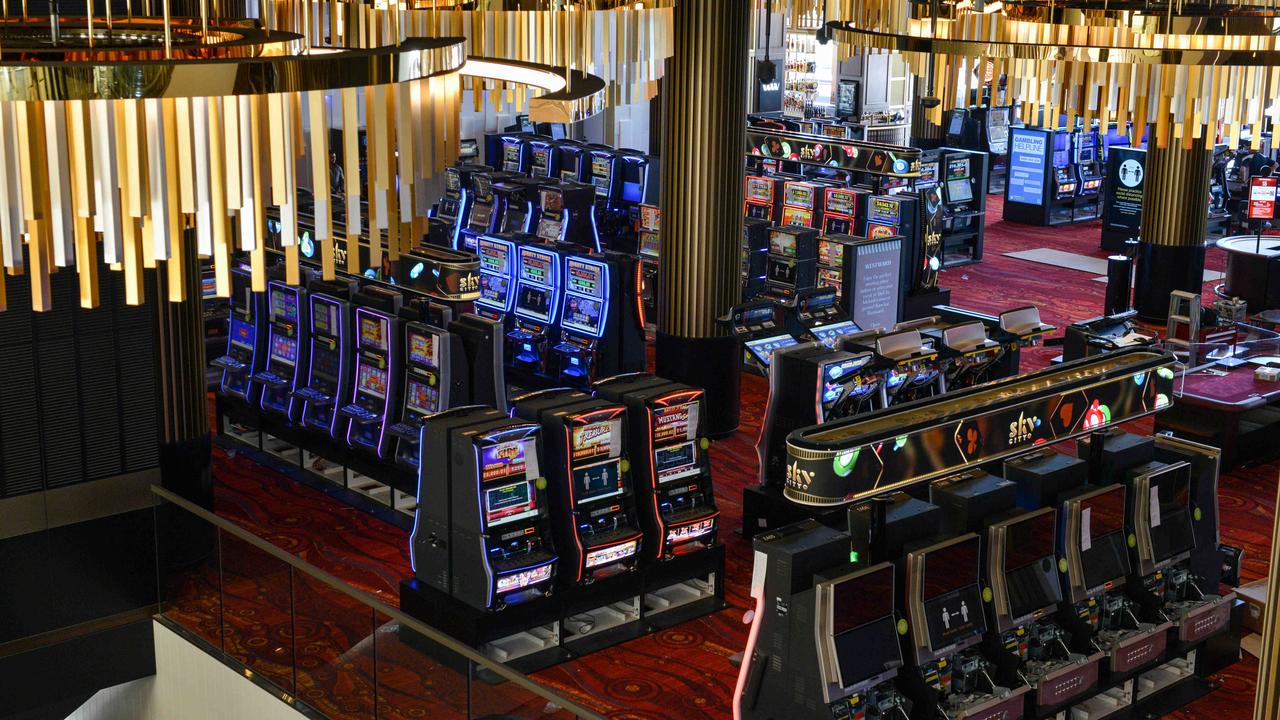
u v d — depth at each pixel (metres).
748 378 16.45
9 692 10.07
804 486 8.23
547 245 16.23
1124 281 18.16
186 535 10.13
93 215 2.42
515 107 4.40
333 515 12.34
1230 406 12.99
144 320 10.34
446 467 9.68
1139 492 9.06
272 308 13.85
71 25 3.15
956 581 8.09
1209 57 5.41
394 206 2.77
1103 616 8.95
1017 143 26.06
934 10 6.34
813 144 20.66
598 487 9.96
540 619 9.77
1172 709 9.07
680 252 13.83
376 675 8.41
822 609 7.50
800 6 11.88
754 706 8.06
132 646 10.55
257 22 3.48
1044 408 9.50
